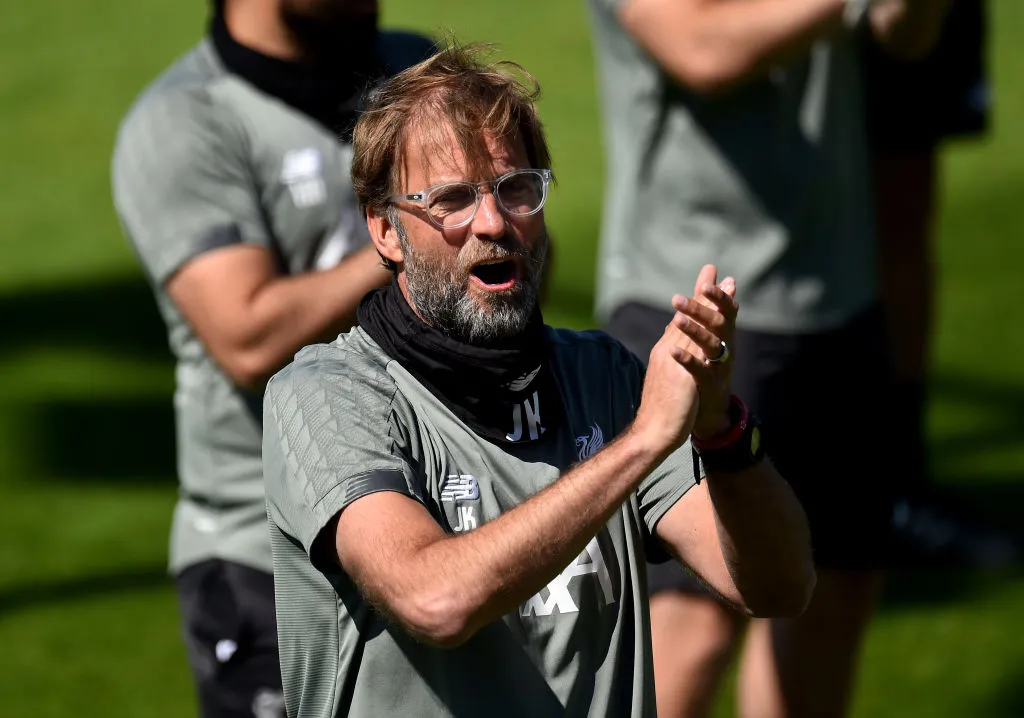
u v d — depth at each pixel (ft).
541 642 29.01
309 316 38.99
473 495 28.86
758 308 47.96
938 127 61.11
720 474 29.22
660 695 46.96
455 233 28.91
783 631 50.34
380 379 29.27
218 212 40.14
